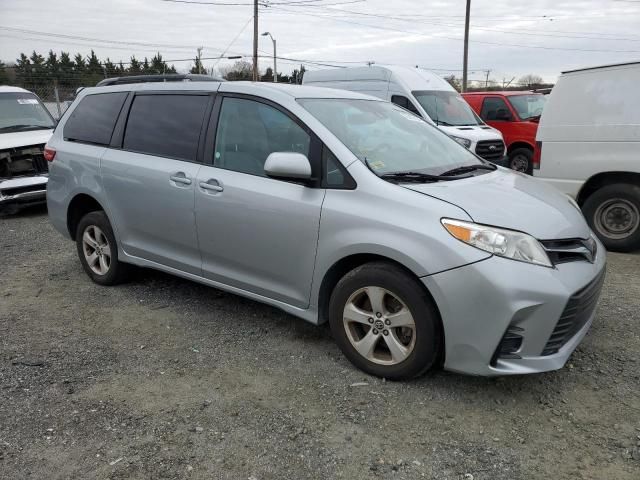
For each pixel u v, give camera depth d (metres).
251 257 3.80
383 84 11.30
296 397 3.20
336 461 2.65
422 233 3.01
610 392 3.20
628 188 6.00
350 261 3.43
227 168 3.92
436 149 4.08
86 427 2.93
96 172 4.79
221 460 2.66
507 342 2.95
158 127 4.45
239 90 4.00
